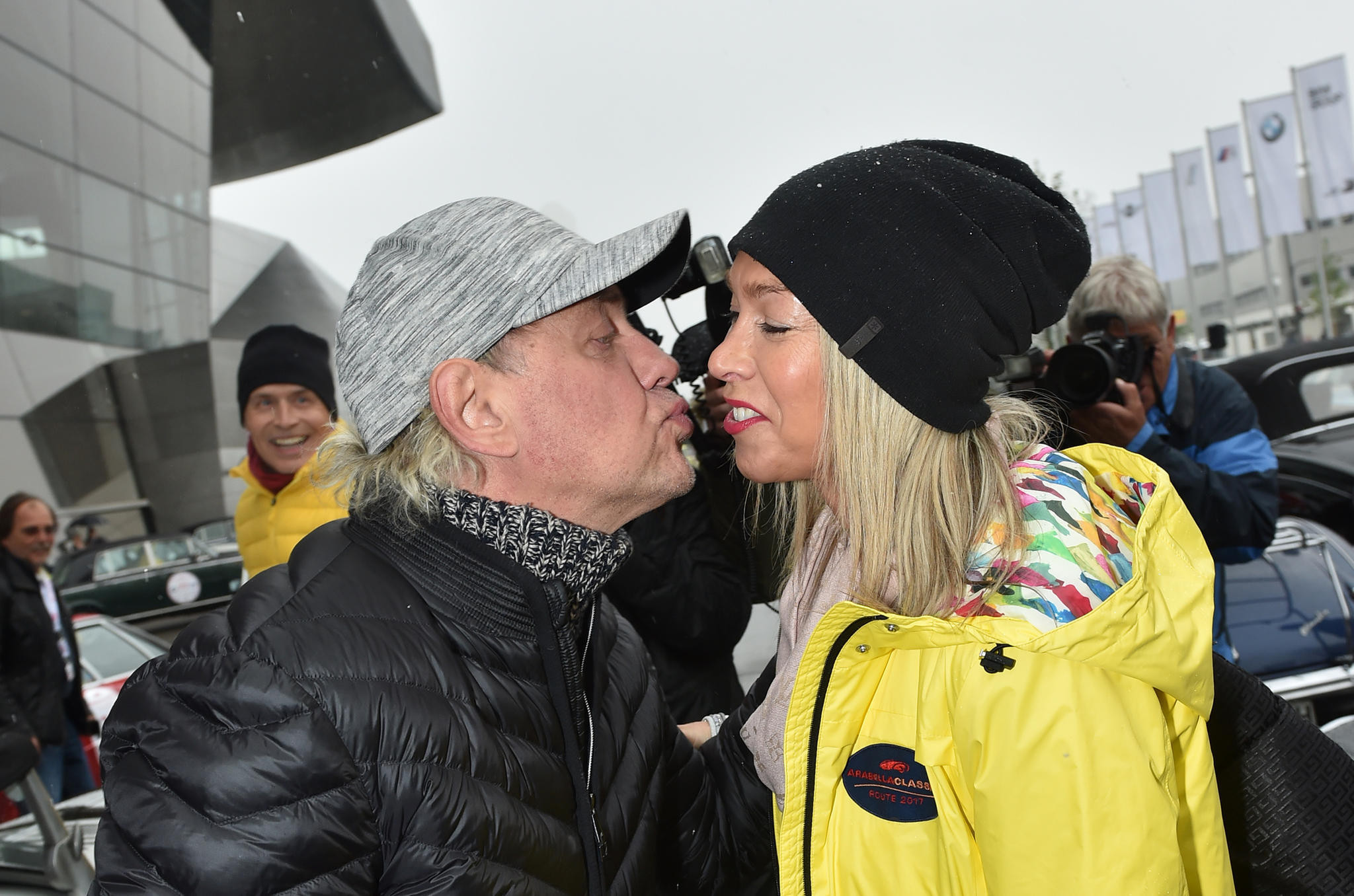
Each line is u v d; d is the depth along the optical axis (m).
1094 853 0.63
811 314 0.81
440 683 0.76
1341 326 23.12
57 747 3.06
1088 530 0.73
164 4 15.70
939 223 0.78
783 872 0.82
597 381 0.88
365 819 0.69
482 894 0.71
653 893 0.95
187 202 16.86
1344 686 2.17
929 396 0.78
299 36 16.28
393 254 0.88
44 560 3.32
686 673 1.66
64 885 1.23
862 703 0.80
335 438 0.90
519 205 0.92
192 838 0.64
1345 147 18.19
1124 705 0.66
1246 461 2.16
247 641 0.72
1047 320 0.86
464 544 0.82
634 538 1.57
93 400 14.26
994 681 0.67
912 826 0.77
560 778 0.82
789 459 0.88
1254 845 0.82
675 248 1.06
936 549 0.79
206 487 16.16
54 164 13.94
